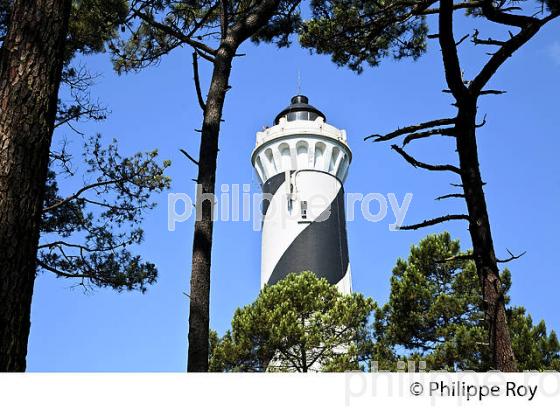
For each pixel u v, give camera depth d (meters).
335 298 27.47
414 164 9.02
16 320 5.49
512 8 9.20
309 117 38.84
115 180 14.80
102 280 14.55
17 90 6.04
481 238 8.62
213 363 26.02
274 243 33.94
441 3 8.52
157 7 11.74
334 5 12.98
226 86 9.16
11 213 5.68
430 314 24.59
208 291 7.96
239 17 11.27
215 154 8.66
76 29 12.73
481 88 8.88
